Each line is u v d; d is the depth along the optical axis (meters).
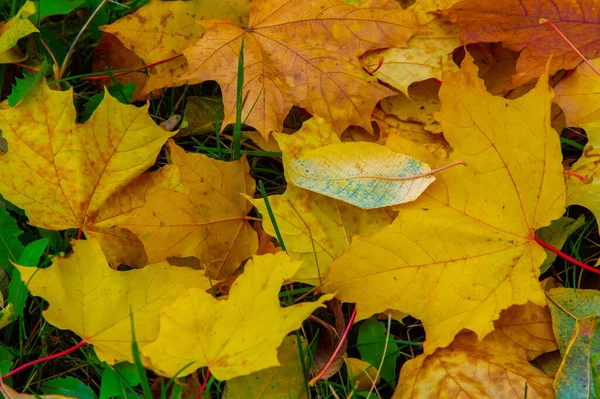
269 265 0.81
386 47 0.91
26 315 0.86
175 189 0.86
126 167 0.85
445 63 0.91
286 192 0.85
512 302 0.82
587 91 0.89
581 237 0.88
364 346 0.84
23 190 0.85
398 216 0.83
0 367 0.82
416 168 0.84
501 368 0.81
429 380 0.81
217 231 0.85
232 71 0.89
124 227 0.83
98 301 0.81
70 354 0.84
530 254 0.83
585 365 0.81
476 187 0.84
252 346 0.78
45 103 0.84
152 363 0.79
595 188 0.85
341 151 0.84
